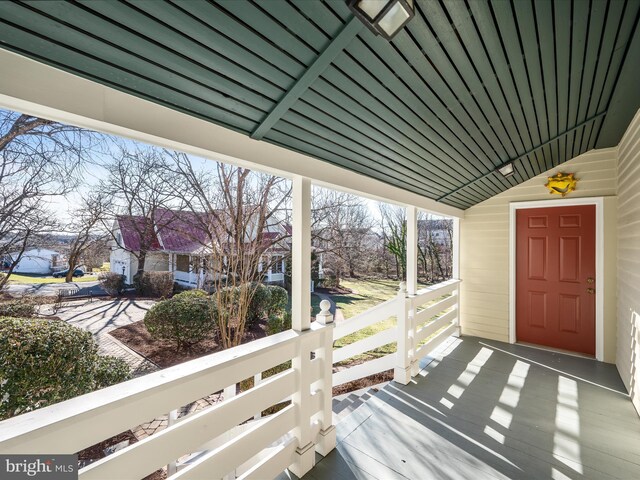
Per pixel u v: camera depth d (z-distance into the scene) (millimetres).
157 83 1075
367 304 7590
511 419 2320
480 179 3383
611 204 3502
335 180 2049
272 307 4805
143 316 4098
